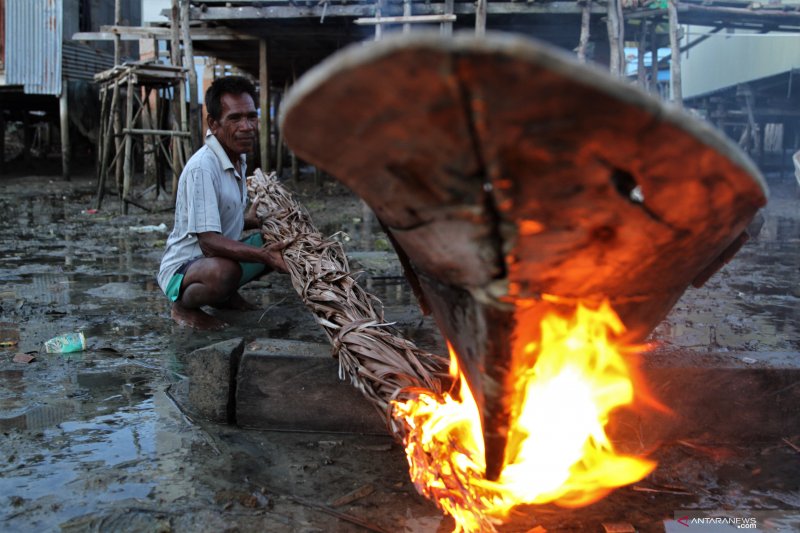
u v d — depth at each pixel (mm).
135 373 3322
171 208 10680
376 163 1340
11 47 15383
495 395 1688
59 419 2758
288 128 1299
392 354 2434
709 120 18516
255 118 4027
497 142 1171
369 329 2553
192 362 2799
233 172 4051
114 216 10250
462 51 1001
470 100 1092
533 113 1105
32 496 2141
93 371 3348
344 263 3482
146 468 2346
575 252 1436
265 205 4281
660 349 2834
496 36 1015
